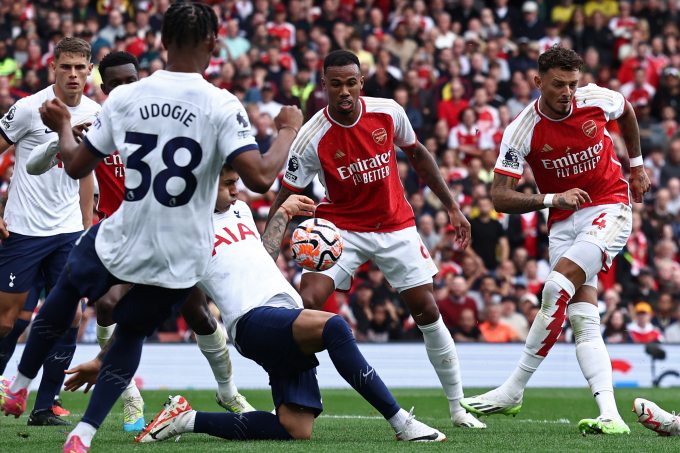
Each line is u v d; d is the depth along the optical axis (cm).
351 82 934
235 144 630
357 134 975
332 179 993
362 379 739
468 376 1975
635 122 1029
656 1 3294
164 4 2942
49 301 710
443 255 2334
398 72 2909
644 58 3059
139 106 634
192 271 662
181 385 1888
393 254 994
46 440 824
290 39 3003
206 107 633
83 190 1087
